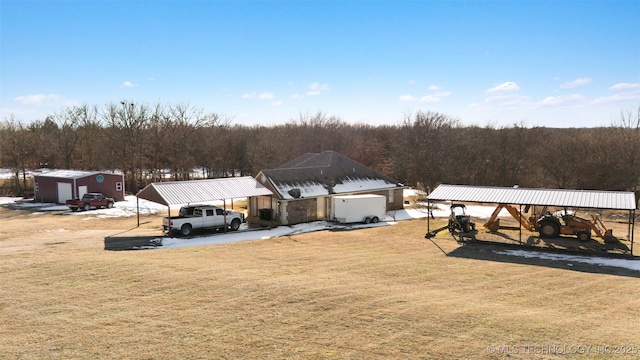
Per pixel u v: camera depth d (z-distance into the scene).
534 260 21.06
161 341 10.82
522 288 16.27
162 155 57.38
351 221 32.16
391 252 22.84
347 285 15.85
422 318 12.39
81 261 18.88
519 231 27.72
